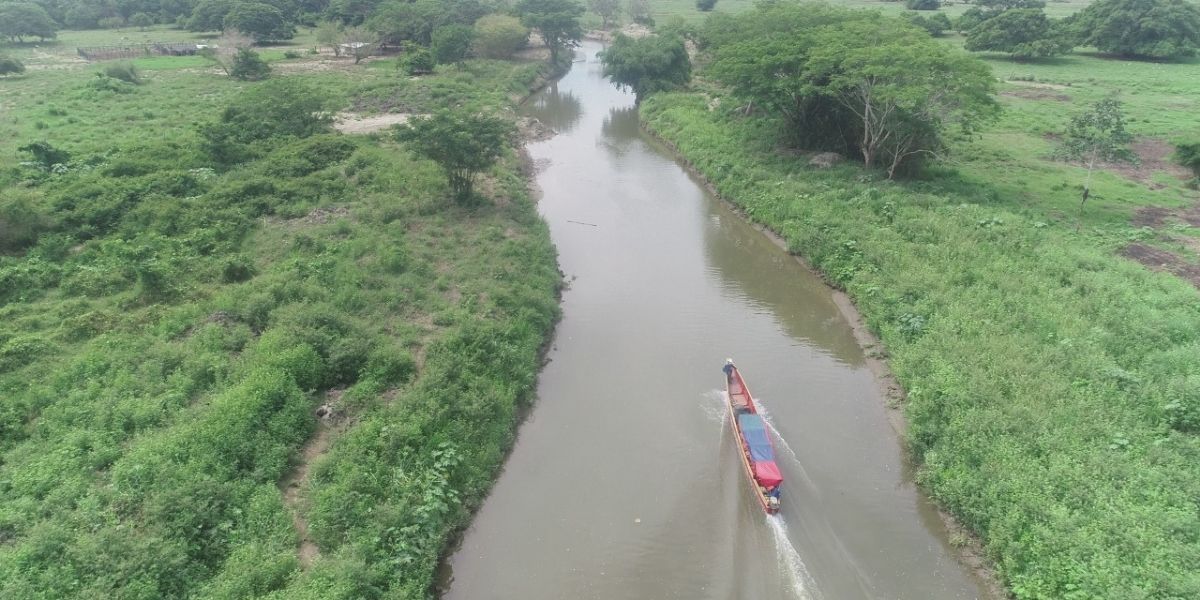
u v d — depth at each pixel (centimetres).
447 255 3803
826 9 6781
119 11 12925
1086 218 4172
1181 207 4375
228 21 10969
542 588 2047
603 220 4997
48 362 2584
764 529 2211
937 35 11038
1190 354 2544
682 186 5706
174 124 6056
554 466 2552
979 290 3206
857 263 3766
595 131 7581
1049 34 9269
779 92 5403
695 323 3541
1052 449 2202
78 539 1769
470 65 9356
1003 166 5241
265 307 3008
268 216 4200
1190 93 7262
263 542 1902
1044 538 1906
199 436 2170
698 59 9600
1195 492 1950
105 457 2117
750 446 2362
